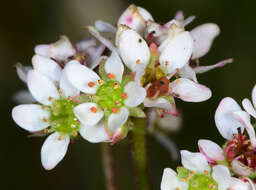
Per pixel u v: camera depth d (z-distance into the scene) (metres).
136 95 0.07
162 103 0.07
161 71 0.07
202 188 0.07
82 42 0.08
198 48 0.08
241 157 0.07
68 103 0.08
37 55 0.08
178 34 0.07
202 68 0.08
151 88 0.07
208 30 0.08
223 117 0.07
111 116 0.07
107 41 0.07
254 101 0.07
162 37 0.08
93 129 0.07
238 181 0.07
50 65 0.08
